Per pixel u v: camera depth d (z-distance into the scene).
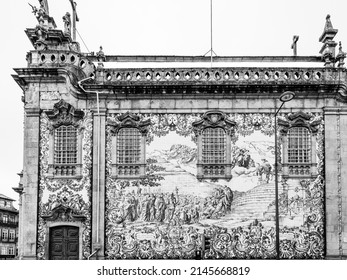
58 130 35.19
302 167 34.78
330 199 34.28
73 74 35.25
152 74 35.44
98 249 33.62
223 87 34.91
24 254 33.75
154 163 34.75
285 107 35.16
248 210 34.28
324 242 34.06
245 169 34.69
